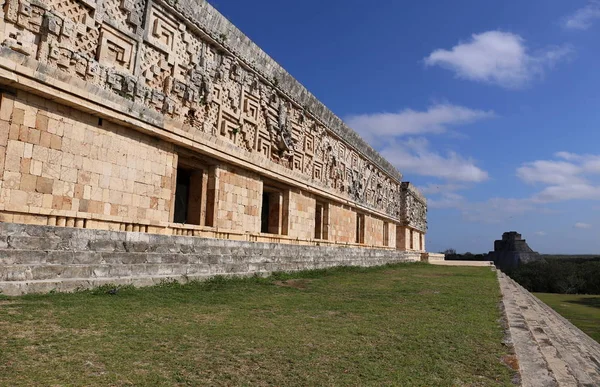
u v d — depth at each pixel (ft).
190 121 51.96
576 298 157.79
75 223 37.32
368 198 122.11
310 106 83.15
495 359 20.26
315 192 84.79
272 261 55.31
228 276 44.47
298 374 16.92
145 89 44.73
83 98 37.47
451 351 21.35
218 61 56.85
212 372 16.55
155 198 46.52
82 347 18.22
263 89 67.51
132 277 33.86
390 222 146.10
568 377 19.30
